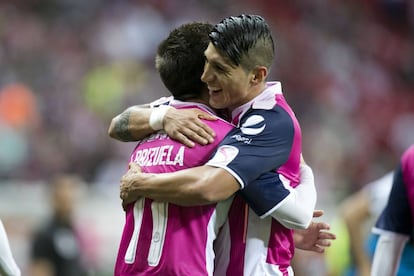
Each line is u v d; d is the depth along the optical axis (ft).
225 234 41.37
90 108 174.91
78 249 97.86
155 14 213.05
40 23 195.93
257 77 40.42
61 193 97.09
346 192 139.64
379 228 50.52
